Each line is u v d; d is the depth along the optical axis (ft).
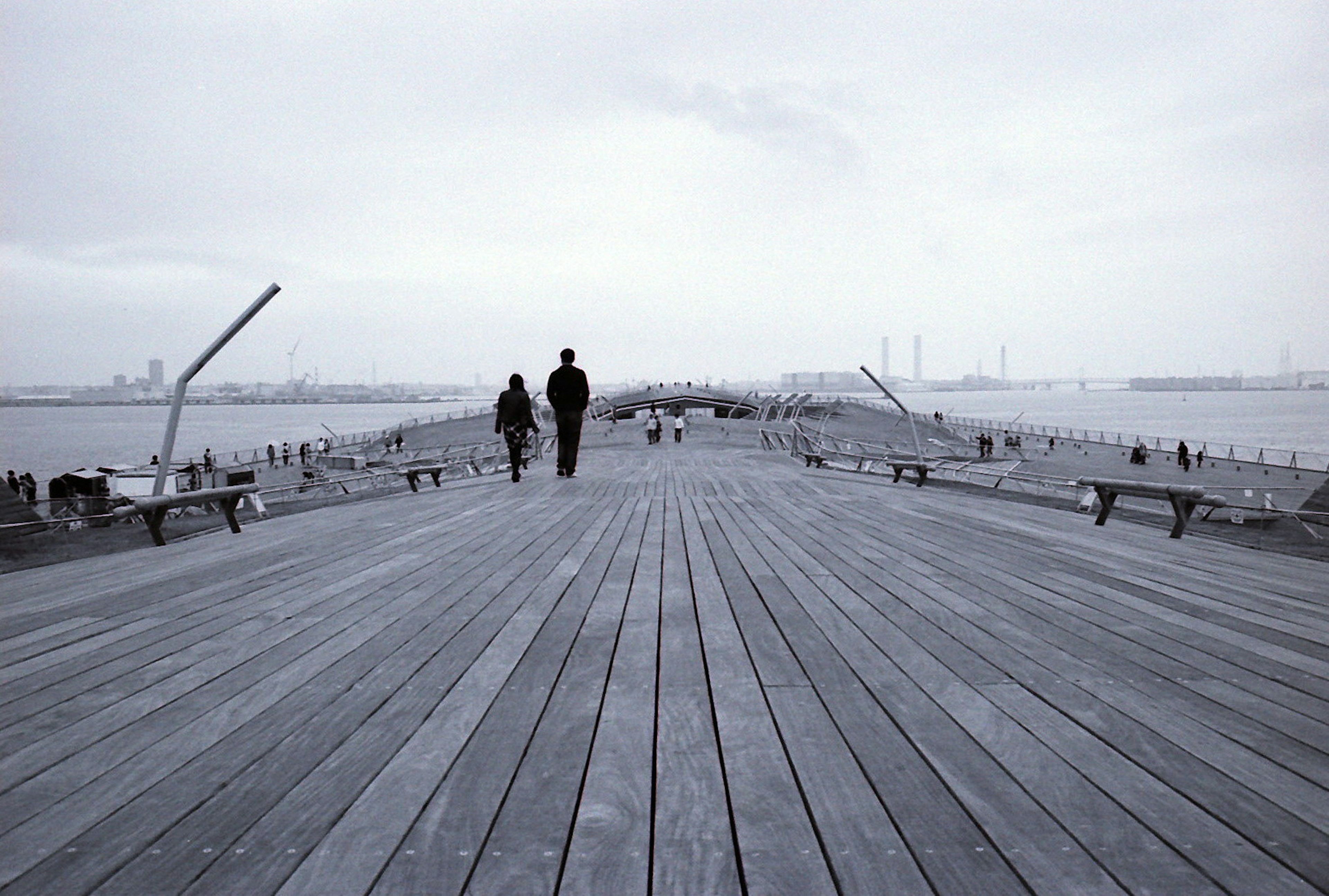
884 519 30.30
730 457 84.64
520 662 12.12
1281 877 6.28
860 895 5.99
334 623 14.61
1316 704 10.32
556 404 49.39
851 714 9.93
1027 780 8.02
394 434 199.00
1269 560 22.22
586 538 24.91
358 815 7.30
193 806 7.49
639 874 6.31
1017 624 14.44
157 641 13.47
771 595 16.81
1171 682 11.19
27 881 6.22
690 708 10.13
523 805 7.48
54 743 9.07
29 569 22.62
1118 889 6.10
